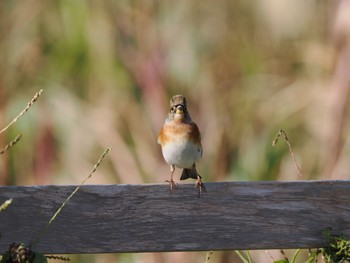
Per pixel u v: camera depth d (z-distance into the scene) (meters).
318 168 12.87
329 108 12.94
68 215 6.84
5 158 13.00
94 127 13.09
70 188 6.84
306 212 7.01
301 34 13.45
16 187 6.81
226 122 13.22
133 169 12.91
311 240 7.00
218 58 13.37
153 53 13.27
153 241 6.89
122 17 13.45
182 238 6.93
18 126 13.11
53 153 13.12
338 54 13.09
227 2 13.45
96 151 13.11
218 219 6.96
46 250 6.80
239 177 13.02
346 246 6.93
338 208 7.02
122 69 13.30
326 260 6.96
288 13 13.25
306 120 13.16
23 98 13.23
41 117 13.18
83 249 6.84
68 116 13.13
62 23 13.59
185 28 13.29
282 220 7.00
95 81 13.37
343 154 12.66
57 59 13.56
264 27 13.47
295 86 13.34
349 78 12.95
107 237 6.86
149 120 13.09
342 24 12.98
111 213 6.87
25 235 6.79
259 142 13.11
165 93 13.14
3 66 13.43
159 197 6.92
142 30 13.37
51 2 13.67
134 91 13.25
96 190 6.88
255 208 6.98
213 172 13.04
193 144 8.84
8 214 6.79
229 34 13.42
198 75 13.25
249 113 13.27
